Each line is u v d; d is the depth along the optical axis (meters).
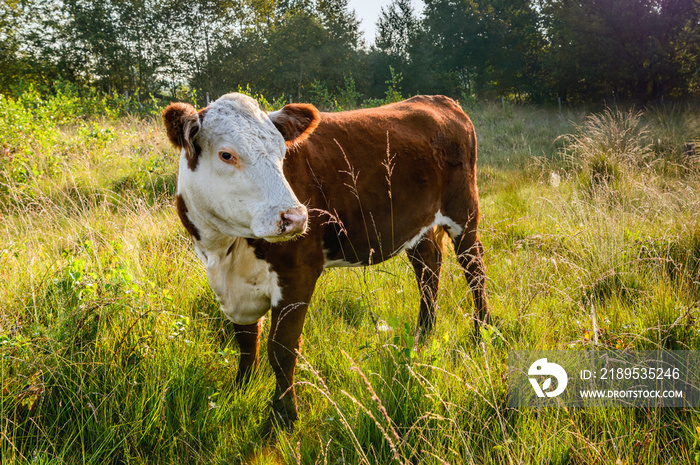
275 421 2.76
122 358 2.98
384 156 3.35
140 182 7.39
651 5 21.84
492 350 3.22
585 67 23.66
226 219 2.41
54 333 2.93
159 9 38.16
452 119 4.11
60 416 2.66
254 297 2.89
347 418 2.64
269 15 47.78
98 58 35.34
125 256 4.09
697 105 19.59
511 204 7.38
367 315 3.75
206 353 3.15
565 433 2.48
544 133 14.99
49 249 4.57
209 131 2.32
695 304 3.66
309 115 2.62
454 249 4.27
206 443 2.65
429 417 2.46
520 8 35.16
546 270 4.35
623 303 3.96
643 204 5.97
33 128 8.94
